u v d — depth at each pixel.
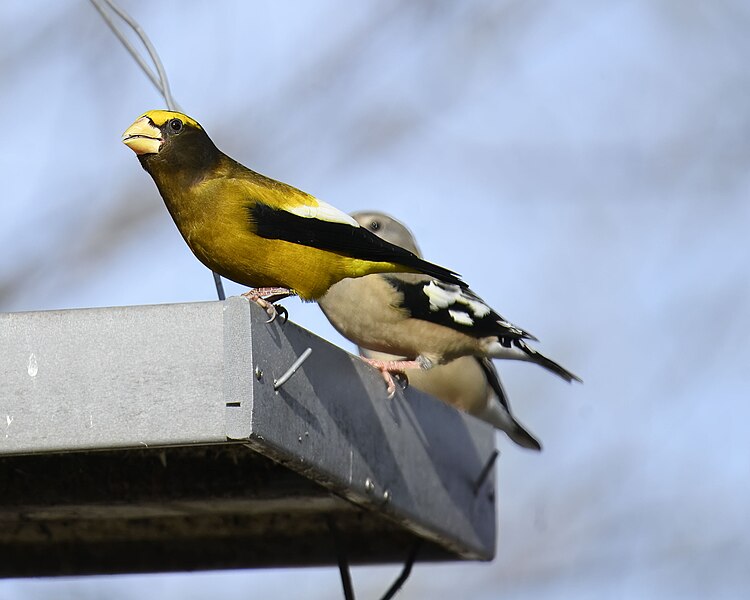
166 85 12.83
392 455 11.61
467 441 13.38
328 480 10.53
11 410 9.46
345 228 11.22
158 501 11.51
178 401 9.32
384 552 13.44
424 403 12.48
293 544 13.16
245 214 10.95
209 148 11.16
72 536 13.01
